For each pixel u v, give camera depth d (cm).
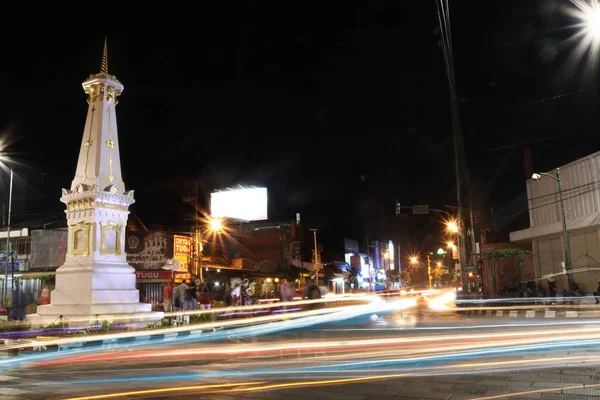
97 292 1877
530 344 1234
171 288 2303
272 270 4375
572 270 3058
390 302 5112
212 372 963
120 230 2048
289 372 936
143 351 1352
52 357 1277
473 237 3397
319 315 2684
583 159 2995
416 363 993
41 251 3316
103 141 2056
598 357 1002
